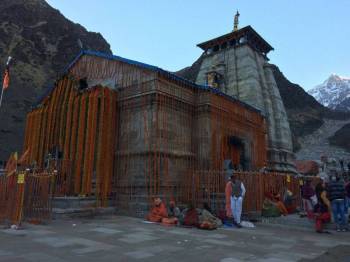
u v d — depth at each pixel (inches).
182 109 727.1
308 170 1373.0
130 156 661.9
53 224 462.3
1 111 1977.1
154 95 661.9
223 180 603.2
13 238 342.0
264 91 1269.7
